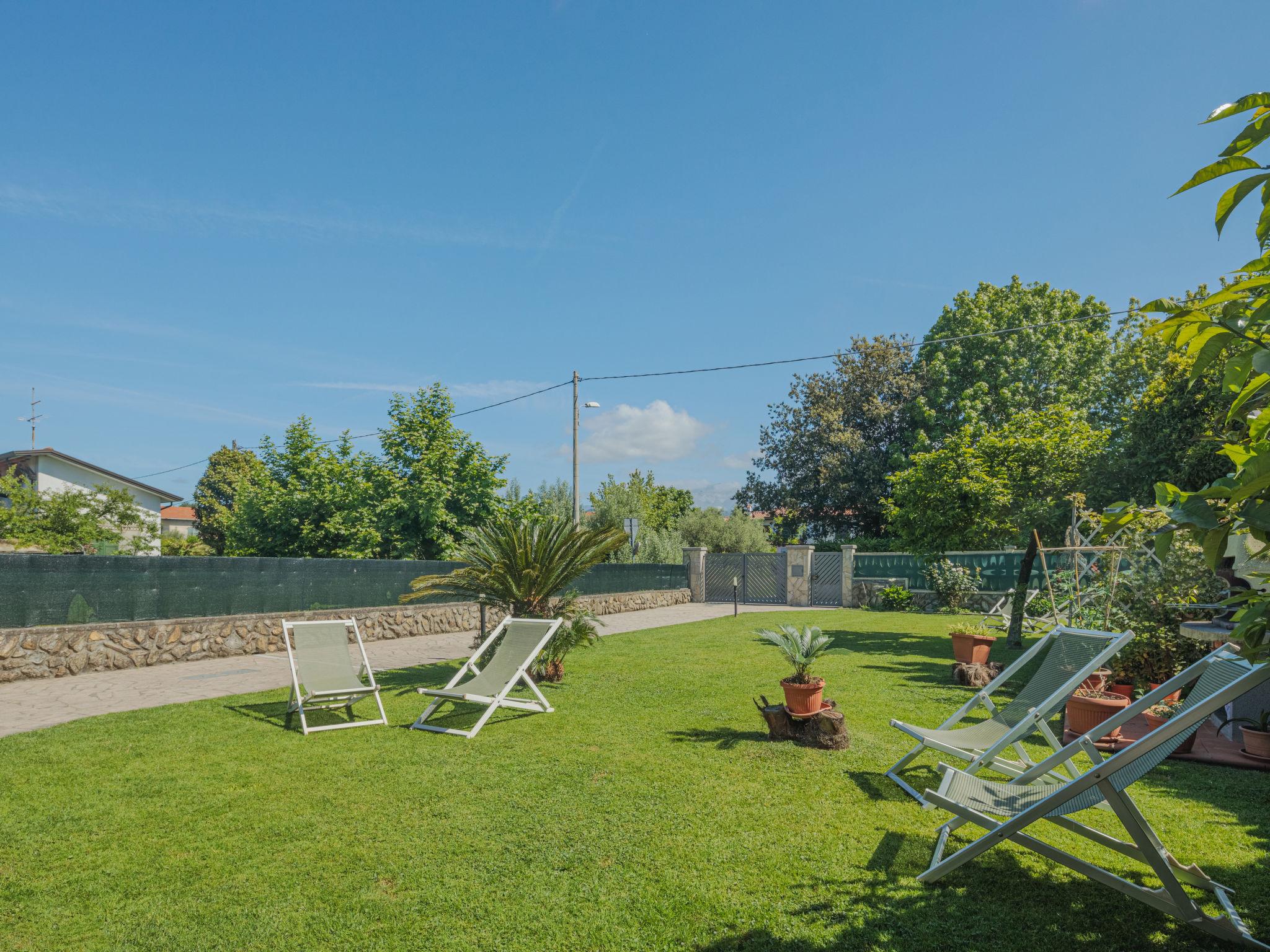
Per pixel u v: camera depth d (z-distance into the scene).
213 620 12.15
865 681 9.16
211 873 3.77
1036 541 11.96
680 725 6.85
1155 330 2.01
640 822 4.41
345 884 3.64
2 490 21.39
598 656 11.50
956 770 4.17
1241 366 1.84
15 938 3.15
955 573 20.16
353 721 7.15
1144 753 2.84
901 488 17.52
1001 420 30.62
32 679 9.91
